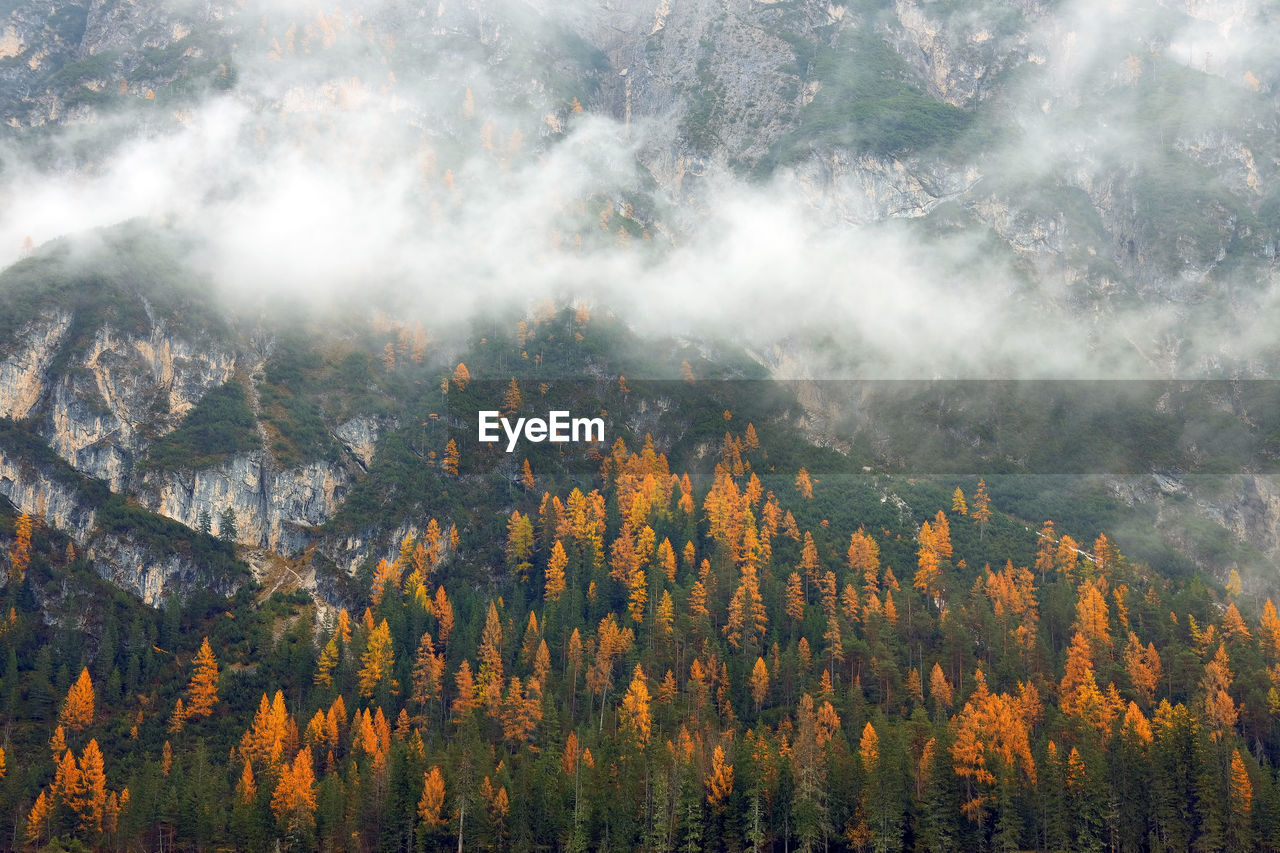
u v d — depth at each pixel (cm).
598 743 18012
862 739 17800
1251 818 16462
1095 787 16838
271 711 18525
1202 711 18900
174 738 18800
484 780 16788
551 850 16462
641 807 16775
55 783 16812
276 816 16575
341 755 18588
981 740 17462
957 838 16862
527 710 18738
